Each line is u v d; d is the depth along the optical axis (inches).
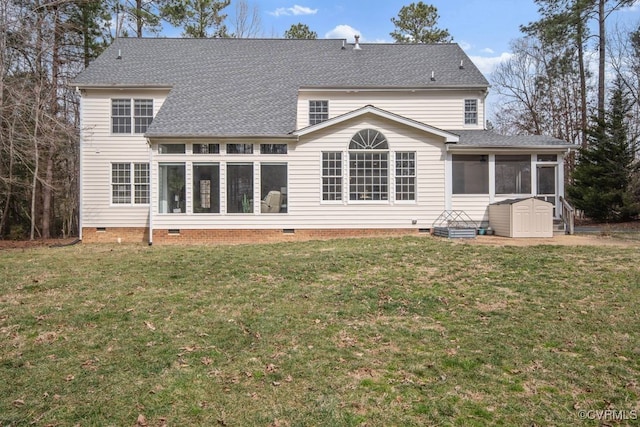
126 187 790.5
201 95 781.3
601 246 519.5
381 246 551.5
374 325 258.8
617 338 233.6
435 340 234.7
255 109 749.3
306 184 693.3
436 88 803.4
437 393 178.1
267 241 684.7
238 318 272.2
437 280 364.5
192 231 689.6
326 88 801.6
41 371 198.5
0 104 684.1
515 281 354.6
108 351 221.8
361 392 179.2
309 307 294.7
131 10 1086.4
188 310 289.4
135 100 794.2
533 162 705.0
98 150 786.8
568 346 224.7
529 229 637.3
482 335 240.8
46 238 929.5
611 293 313.9
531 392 179.2
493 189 701.3
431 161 693.9
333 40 962.7
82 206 783.1
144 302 307.1
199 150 692.1
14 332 249.3
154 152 687.7
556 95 1392.7
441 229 664.4
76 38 948.6
